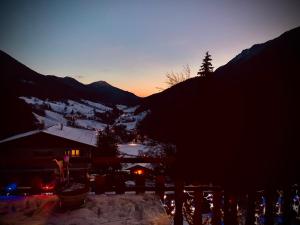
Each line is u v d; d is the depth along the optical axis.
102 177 6.21
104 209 5.26
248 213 4.61
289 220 4.67
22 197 5.93
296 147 6.13
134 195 6.08
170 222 4.77
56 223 4.62
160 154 16.28
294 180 4.93
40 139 29.50
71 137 31.58
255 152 6.08
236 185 4.72
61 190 5.29
